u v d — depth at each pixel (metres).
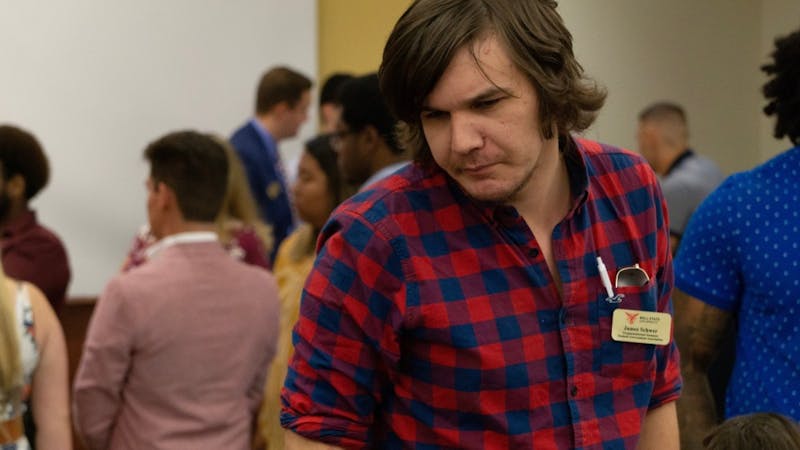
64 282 4.16
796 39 2.20
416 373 1.60
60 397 2.99
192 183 3.17
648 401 1.72
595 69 2.67
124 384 3.13
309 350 1.61
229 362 3.16
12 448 2.77
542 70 1.46
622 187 1.70
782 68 2.21
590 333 1.64
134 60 5.54
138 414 3.10
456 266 1.58
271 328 3.29
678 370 1.84
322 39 5.94
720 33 3.04
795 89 2.19
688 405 2.30
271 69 5.55
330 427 1.60
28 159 4.04
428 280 1.56
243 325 3.19
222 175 3.23
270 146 5.50
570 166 1.66
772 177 2.18
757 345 2.17
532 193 1.60
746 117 3.19
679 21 2.91
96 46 5.45
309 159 3.47
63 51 5.37
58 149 5.36
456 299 1.57
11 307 2.79
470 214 1.59
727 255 2.21
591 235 1.67
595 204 1.68
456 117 1.44
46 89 5.33
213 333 3.14
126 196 5.53
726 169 3.25
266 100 5.49
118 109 5.51
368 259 1.56
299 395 1.62
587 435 1.63
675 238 4.16
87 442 3.16
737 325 2.28
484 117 1.43
